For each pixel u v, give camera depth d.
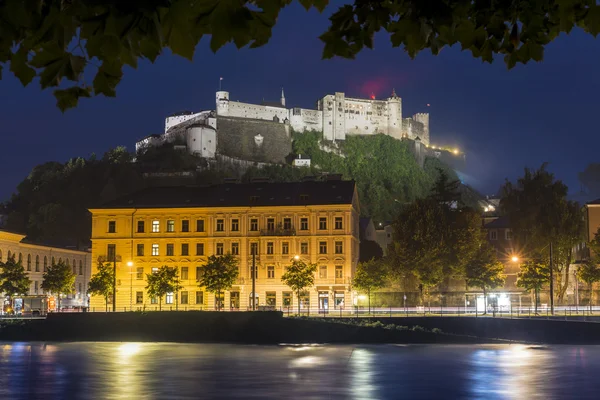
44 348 83.94
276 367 63.69
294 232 118.69
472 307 112.50
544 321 83.44
